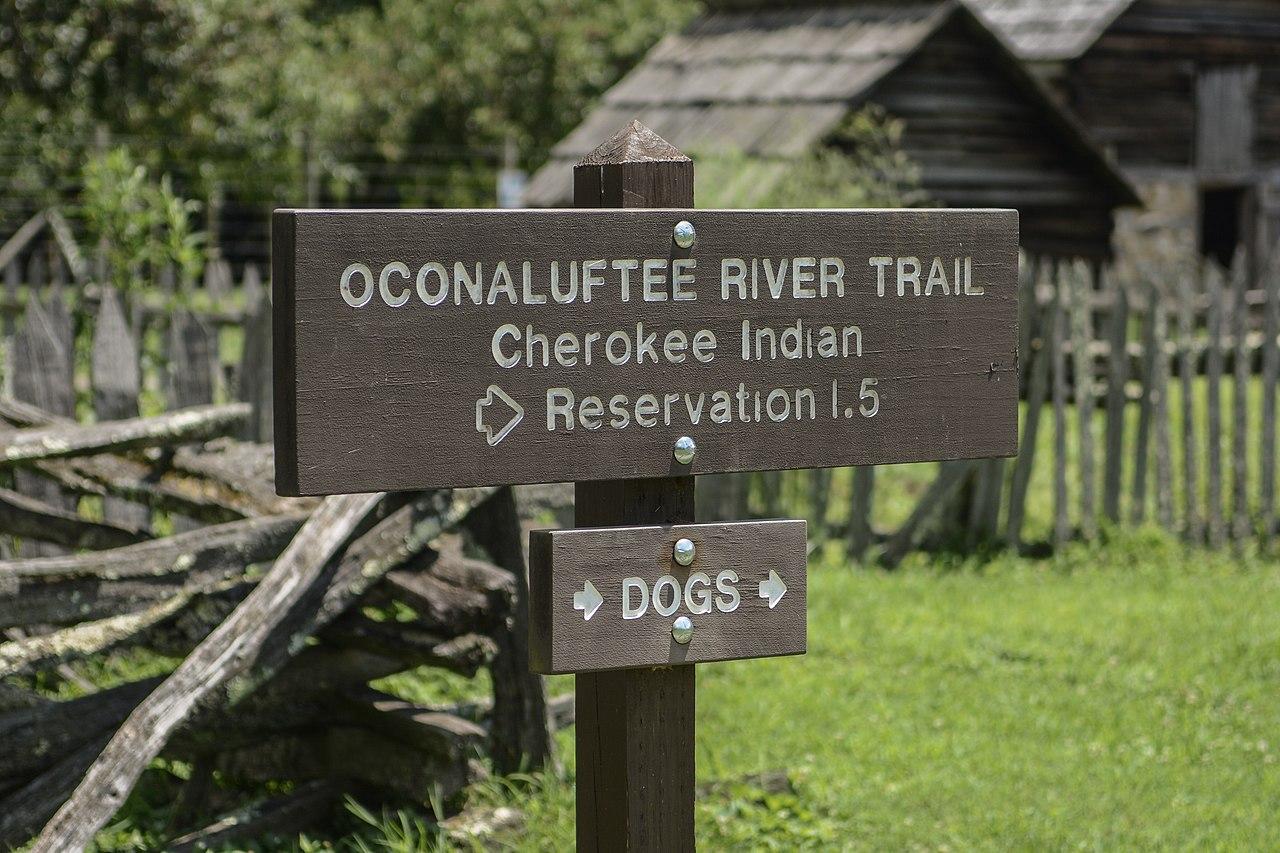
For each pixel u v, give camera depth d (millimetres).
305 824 5055
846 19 18312
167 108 22812
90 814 4301
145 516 7168
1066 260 18781
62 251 15039
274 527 5078
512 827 5066
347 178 26031
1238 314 9898
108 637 4777
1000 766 5906
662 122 17609
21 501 5762
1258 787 5715
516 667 5453
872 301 3479
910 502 11180
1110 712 6570
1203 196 29953
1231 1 25172
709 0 20375
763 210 3365
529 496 6055
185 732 4871
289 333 3002
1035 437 9703
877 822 5348
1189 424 9805
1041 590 8828
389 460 3061
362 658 5047
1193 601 8523
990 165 18062
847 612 8219
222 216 25188
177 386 8227
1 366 8500
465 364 3111
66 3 21672
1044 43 23750
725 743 6109
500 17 29531
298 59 25312
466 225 3098
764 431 3381
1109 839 5195
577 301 3199
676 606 3324
